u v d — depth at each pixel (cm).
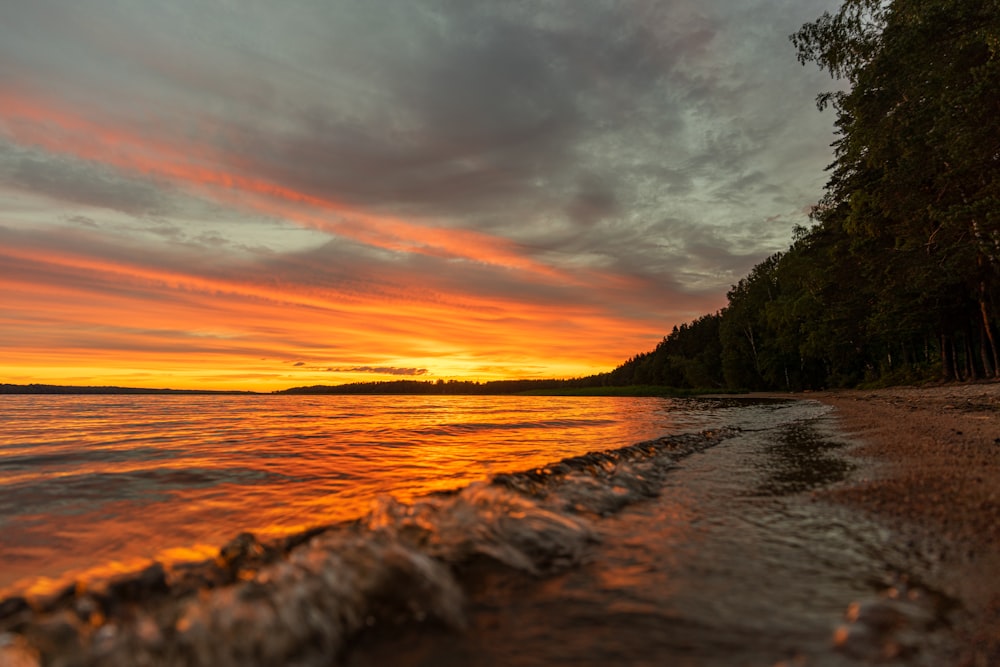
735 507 464
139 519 485
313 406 4284
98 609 249
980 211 1652
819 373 6181
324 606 238
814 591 264
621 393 8794
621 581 287
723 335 7281
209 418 2380
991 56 1455
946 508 401
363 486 653
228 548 348
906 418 1266
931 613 229
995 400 1560
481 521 394
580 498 494
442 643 219
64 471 780
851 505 439
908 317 2892
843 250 2973
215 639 210
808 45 1838
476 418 2352
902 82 1708
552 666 198
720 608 247
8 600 261
